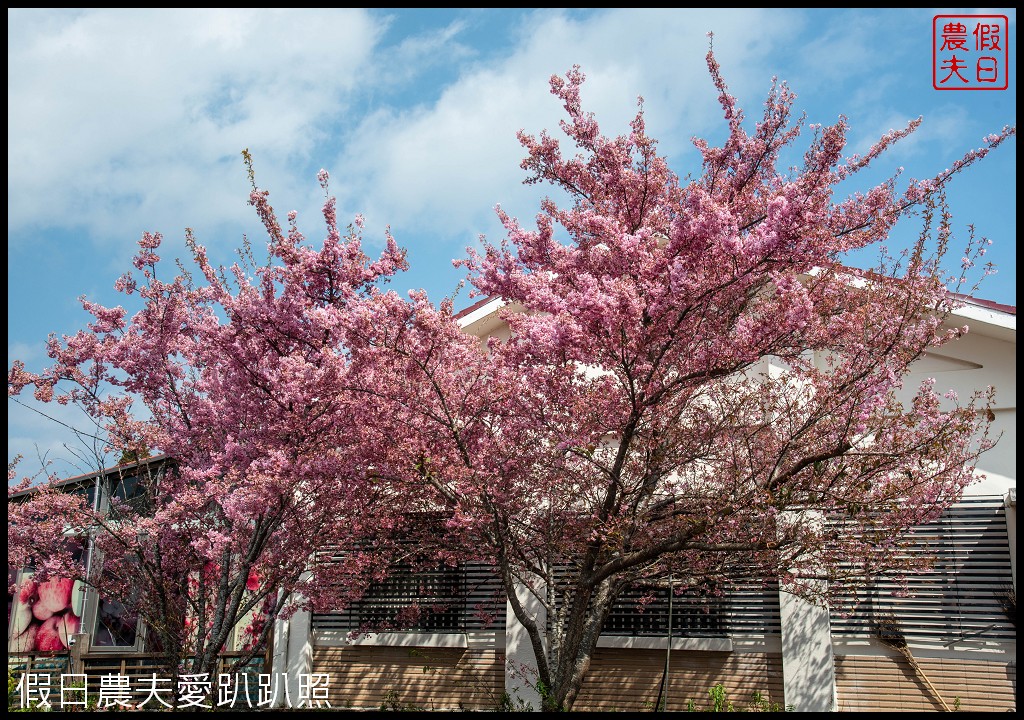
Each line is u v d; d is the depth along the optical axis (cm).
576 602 812
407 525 968
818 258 746
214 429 1004
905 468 740
